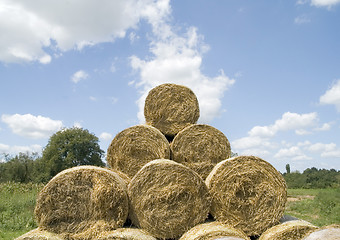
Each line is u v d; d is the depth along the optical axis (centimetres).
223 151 741
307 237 512
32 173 4241
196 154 732
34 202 1491
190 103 806
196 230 536
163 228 559
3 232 1014
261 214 579
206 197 575
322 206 1673
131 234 530
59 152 4234
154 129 720
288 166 5312
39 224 545
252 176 585
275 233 538
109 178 557
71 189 551
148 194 567
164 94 803
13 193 1820
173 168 574
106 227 540
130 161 709
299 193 2916
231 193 579
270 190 586
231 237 490
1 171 4141
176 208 567
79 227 544
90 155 4431
